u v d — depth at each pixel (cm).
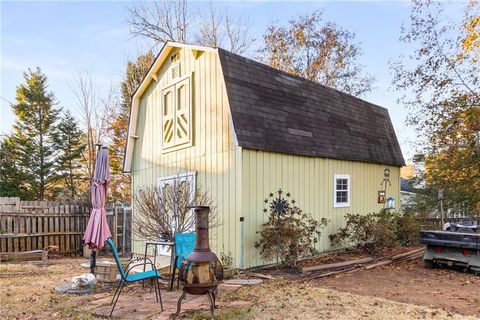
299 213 930
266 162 933
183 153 1084
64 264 1084
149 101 1266
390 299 625
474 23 1402
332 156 1102
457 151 1542
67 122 2802
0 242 1200
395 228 1196
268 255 886
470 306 586
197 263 512
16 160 2652
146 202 865
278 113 1004
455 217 1725
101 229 672
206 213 528
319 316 524
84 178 2648
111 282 757
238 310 550
